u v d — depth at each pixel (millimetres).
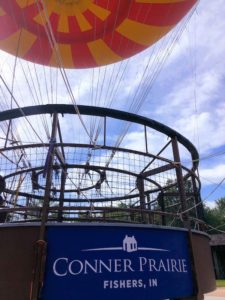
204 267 5402
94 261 3963
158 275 4328
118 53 7328
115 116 5762
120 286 3979
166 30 6668
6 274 3742
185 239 5027
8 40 6793
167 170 6680
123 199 9414
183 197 5621
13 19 6168
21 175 7145
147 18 6215
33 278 3621
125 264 4109
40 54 7113
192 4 5883
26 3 5711
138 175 7426
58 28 6426
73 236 4008
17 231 3943
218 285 20938
